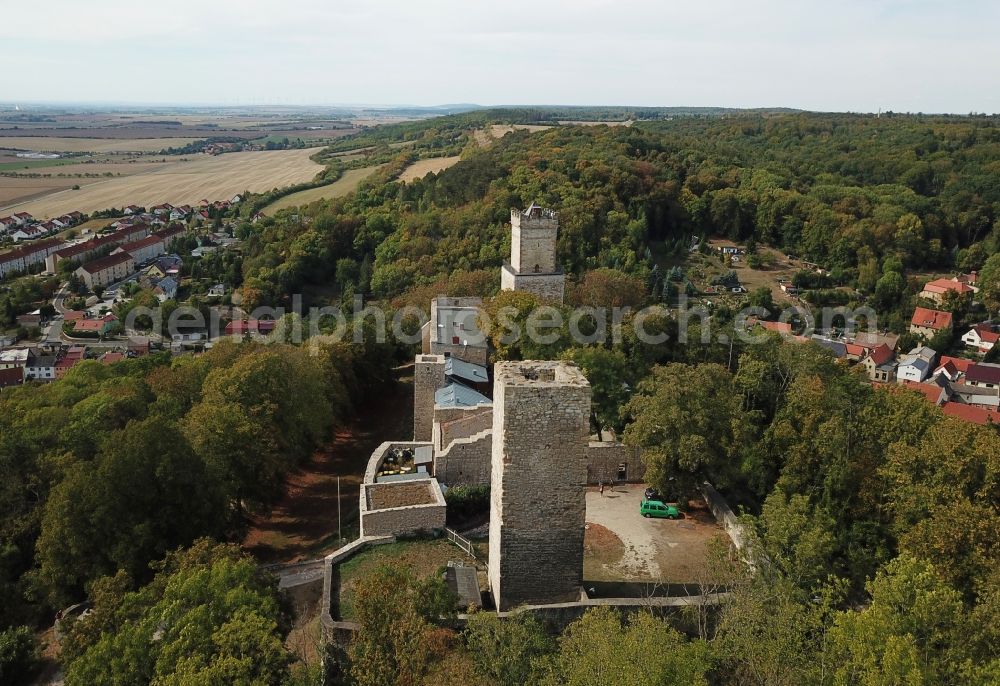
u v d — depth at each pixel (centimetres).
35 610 4803
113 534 4478
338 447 7406
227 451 5409
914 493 4025
